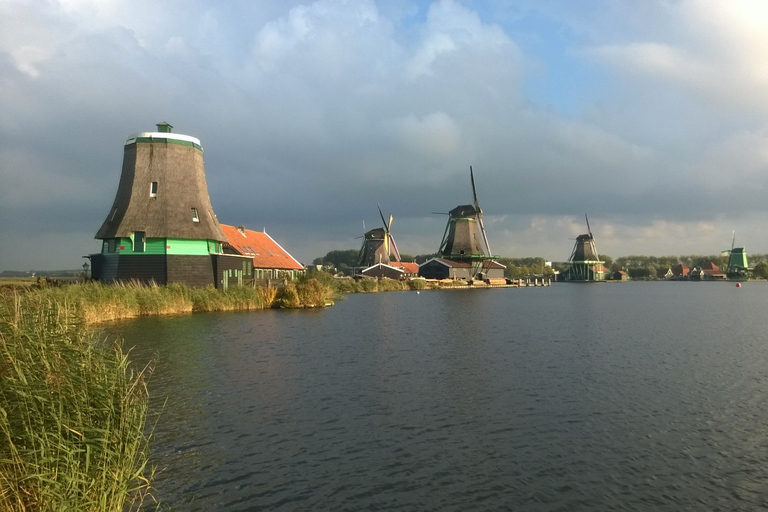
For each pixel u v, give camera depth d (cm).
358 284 9244
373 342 2583
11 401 743
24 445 715
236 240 5909
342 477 977
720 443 1168
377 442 1155
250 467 1015
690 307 5819
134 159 4584
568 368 1958
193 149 4769
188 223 4534
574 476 993
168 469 1000
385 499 897
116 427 812
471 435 1206
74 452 721
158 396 1478
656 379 1778
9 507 675
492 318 4112
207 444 1124
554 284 16700
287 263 6875
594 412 1390
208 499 888
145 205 4456
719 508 878
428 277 11981
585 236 18988
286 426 1247
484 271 12769
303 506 870
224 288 4678
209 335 2642
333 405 1422
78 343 921
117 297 3453
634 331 3259
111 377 873
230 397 1479
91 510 717
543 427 1266
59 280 3616
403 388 1619
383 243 12250
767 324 3769
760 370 1942
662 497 914
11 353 792
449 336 2883
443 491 928
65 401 774
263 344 2417
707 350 2439
